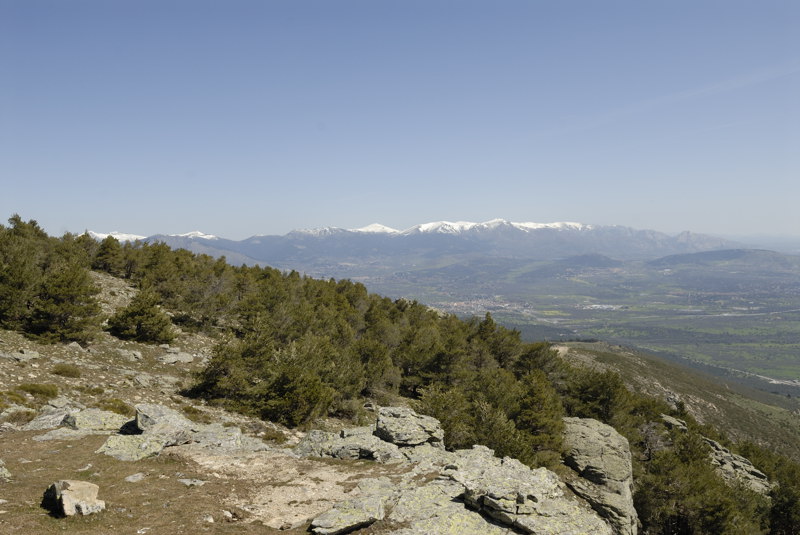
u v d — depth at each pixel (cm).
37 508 1719
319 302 8612
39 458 2328
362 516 1917
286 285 8444
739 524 4428
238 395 4353
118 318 5191
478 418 4331
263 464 2742
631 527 3612
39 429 2792
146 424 2888
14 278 4347
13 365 3500
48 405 3097
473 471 2536
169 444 2809
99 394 3584
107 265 7812
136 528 1678
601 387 6272
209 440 2991
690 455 5931
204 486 2230
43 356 3894
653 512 4575
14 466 2177
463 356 6794
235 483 2347
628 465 4350
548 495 2198
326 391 4416
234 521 1897
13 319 4297
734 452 8931
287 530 1872
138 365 4619
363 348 6381
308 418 4175
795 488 5694
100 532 1602
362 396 5931
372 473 2708
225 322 7212
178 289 7119
